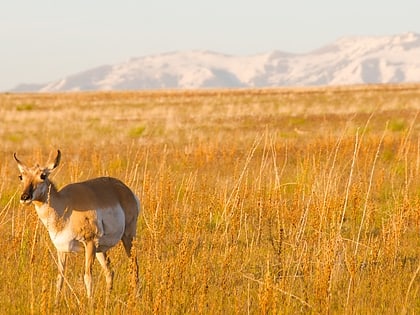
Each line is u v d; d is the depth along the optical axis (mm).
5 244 42812
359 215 50875
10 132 145750
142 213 53062
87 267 35875
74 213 36188
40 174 35562
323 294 31703
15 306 33500
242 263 39469
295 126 136875
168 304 30328
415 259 41500
